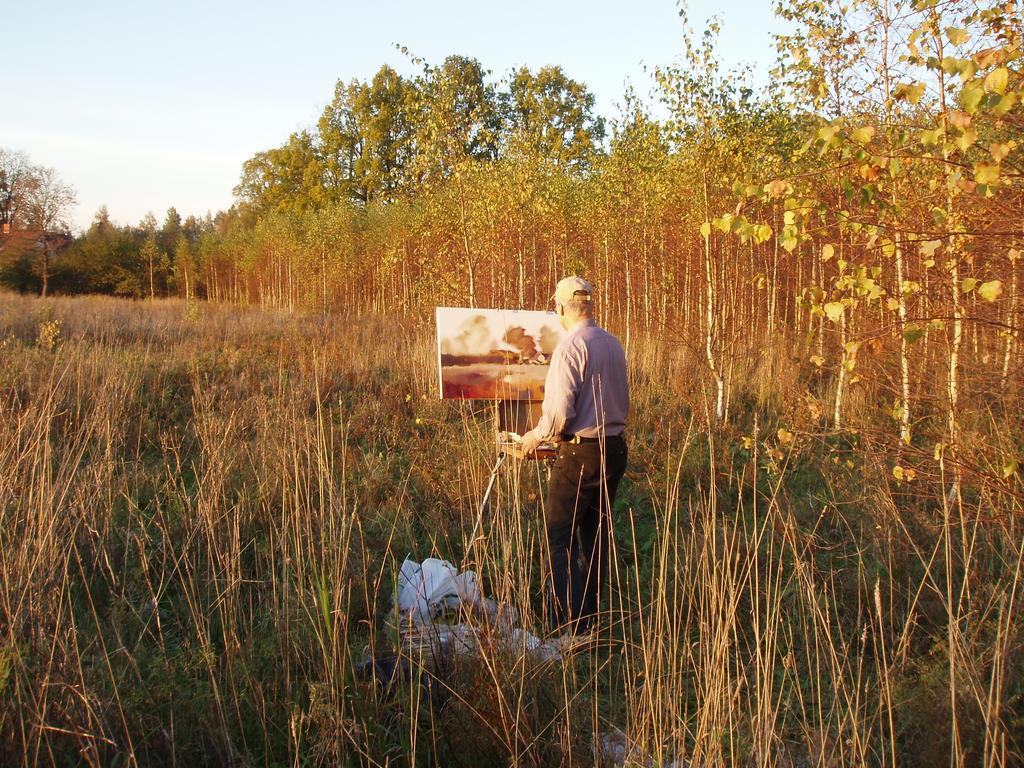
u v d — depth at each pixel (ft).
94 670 9.87
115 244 160.45
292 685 10.40
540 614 13.32
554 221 54.03
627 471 20.84
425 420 26.35
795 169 27.25
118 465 18.79
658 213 43.55
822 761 8.61
